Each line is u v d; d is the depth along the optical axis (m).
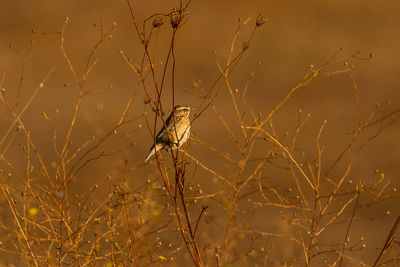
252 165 17.58
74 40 32.81
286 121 23.50
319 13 35.16
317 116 24.28
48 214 8.19
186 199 8.02
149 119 23.55
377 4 35.56
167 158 9.62
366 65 29.61
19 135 21.47
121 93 27.23
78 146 20.16
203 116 23.73
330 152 20.00
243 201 15.25
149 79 28.84
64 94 26.81
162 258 7.91
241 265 8.77
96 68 30.11
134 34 33.31
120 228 9.09
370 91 27.25
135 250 7.84
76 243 7.84
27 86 27.64
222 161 18.55
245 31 32.75
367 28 33.66
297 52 30.73
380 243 14.00
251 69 29.61
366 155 19.78
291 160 8.68
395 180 17.78
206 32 32.91
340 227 14.77
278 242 10.91
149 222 8.09
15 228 8.07
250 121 23.06
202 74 29.70
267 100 26.77
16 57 30.84
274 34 32.56
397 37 32.69
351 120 23.56
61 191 7.81
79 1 36.09
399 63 29.84
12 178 9.93
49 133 21.72
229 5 35.00
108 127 22.39
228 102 26.23
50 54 31.27
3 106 24.84
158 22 6.82
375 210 15.73
